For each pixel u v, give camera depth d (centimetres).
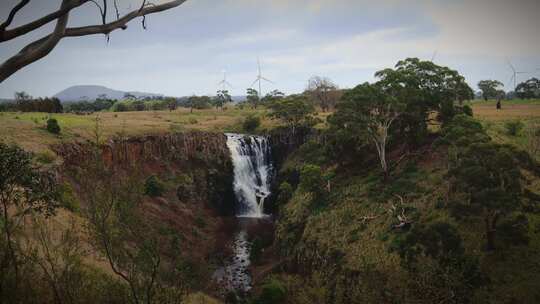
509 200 2548
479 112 6744
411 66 5075
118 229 1315
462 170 2827
